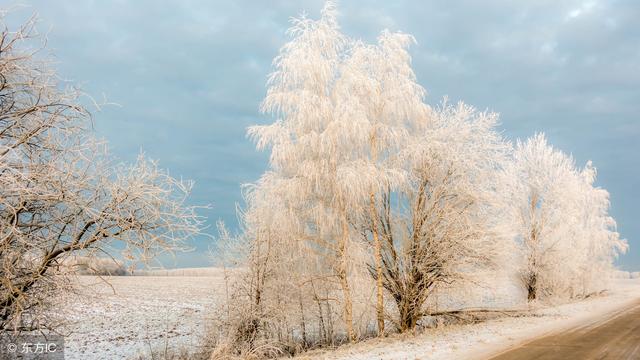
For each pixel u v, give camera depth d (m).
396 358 11.16
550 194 30.45
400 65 18.28
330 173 16.77
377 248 18.22
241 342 15.98
